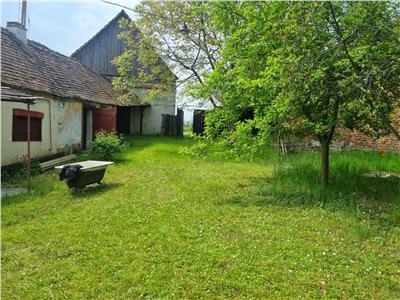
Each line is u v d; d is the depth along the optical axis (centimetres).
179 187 819
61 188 800
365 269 396
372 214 585
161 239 486
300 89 552
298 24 588
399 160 1013
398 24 500
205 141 798
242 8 865
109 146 1230
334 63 547
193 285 366
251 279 376
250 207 636
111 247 465
